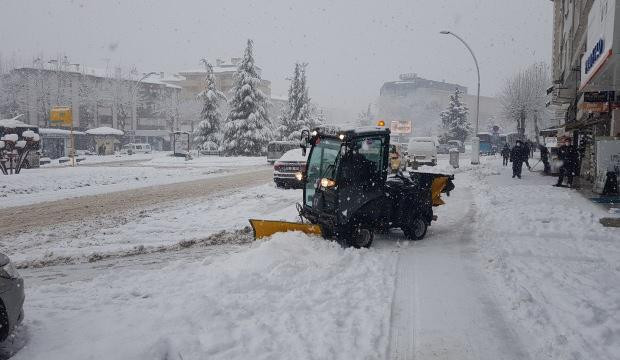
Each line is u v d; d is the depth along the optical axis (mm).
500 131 105062
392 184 9500
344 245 8867
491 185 19969
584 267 7414
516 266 7531
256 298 5781
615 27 10906
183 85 112500
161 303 5547
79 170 25625
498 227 10641
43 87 71062
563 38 33438
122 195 17688
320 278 6688
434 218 10078
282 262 7203
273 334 4793
